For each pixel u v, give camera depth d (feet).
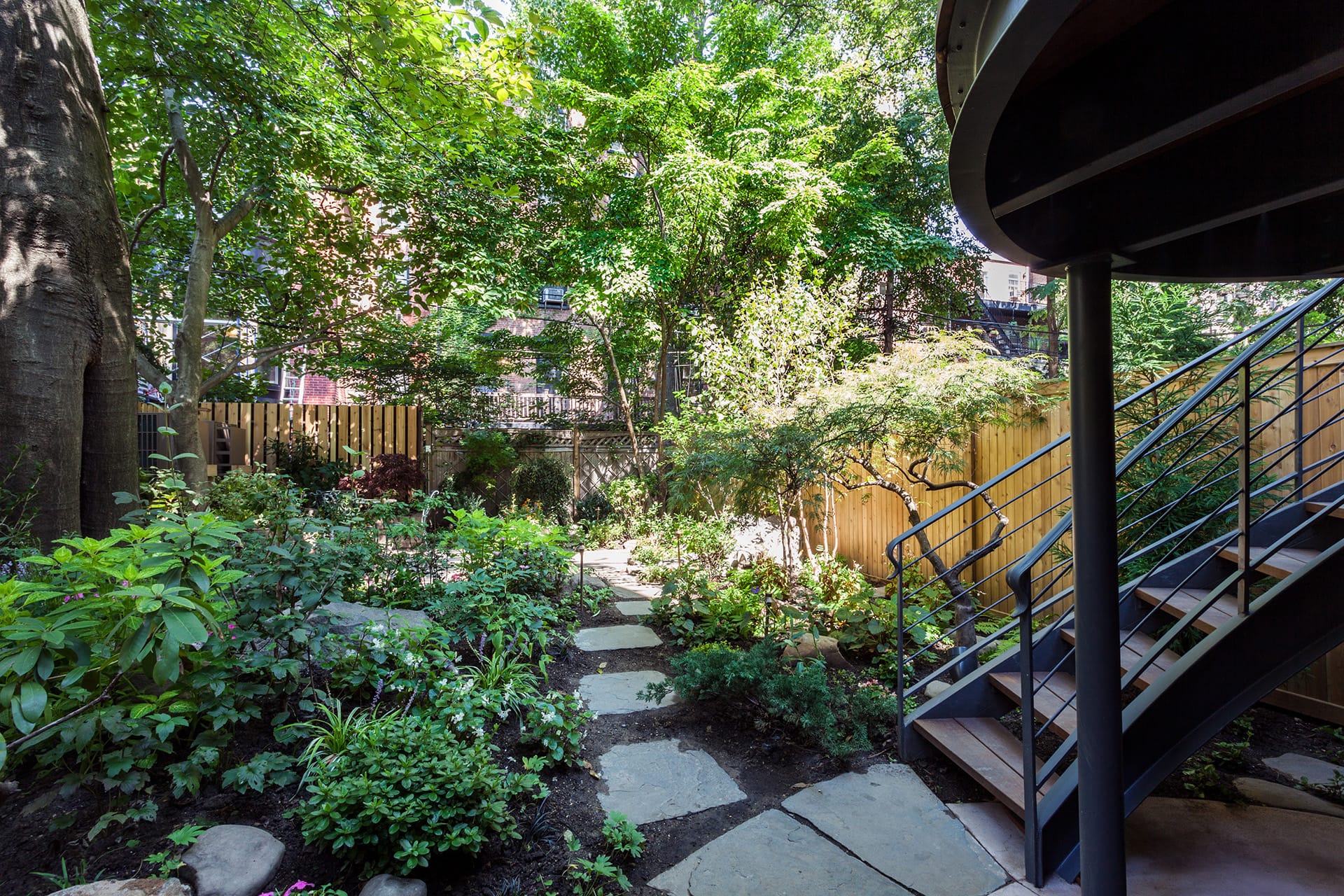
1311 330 14.19
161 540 7.73
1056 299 29.91
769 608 15.74
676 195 27.35
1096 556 6.48
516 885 7.06
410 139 21.21
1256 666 8.18
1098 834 6.49
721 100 31.24
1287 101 5.28
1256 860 7.93
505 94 18.52
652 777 9.66
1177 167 5.90
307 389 53.52
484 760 7.93
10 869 6.21
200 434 24.45
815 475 15.02
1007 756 9.43
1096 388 6.47
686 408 24.53
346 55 18.13
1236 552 10.22
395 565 14.90
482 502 32.65
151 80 18.34
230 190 25.63
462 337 38.22
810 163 31.30
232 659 8.09
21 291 10.02
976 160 4.80
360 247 27.14
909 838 8.32
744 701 11.76
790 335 21.44
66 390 10.26
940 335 16.49
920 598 18.11
